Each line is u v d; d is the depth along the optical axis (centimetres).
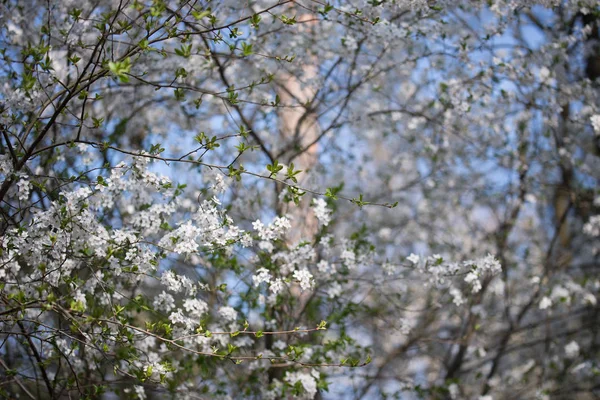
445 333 687
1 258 337
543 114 552
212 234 338
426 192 652
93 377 437
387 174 651
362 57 493
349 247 437
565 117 588
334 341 443
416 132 575
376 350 593
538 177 632
